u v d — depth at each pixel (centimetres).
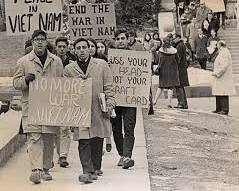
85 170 1009
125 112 1118
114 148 1323
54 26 1112
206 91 2400
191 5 3234
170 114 1859
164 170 1148
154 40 2534
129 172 1095
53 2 1109
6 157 1195
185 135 1544
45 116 977
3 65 2759
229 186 1052
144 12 3669
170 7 3641
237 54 3080
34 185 998
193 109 2027
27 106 989
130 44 1218
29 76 970
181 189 1008
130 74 1122
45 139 1012
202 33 2933
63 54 1168
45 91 977
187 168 1178
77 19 1414
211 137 1554
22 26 1110
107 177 1053
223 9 3300
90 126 986
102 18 1412
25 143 1374
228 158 1310
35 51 985
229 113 1969
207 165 1220
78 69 993
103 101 992
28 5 1109
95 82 997
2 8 3416
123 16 3653
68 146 1144
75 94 979
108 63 1125
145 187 991
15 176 1064
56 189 972
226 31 3378
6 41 3039
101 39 1411
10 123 1415
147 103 1116
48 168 1034
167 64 1948
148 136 1496
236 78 2702
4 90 2000
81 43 994
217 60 1903
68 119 980
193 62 2964
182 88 1983
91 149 1039
